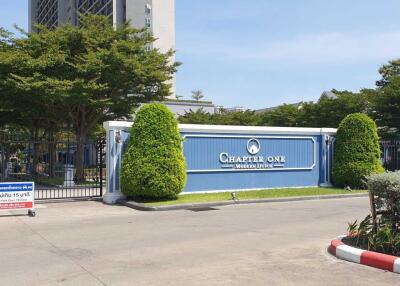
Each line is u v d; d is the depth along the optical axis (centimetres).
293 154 2302
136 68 2545
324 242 948
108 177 1819
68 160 3034
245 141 2159
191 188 2017
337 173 2291
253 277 680
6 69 2406
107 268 754
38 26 2694
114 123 1841
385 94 3375
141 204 1644
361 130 2253
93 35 2633
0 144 2409
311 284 639
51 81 2305
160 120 1769
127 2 8962
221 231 1109
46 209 1622
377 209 836
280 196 1883
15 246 951
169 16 9519
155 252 872
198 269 735
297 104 5747
